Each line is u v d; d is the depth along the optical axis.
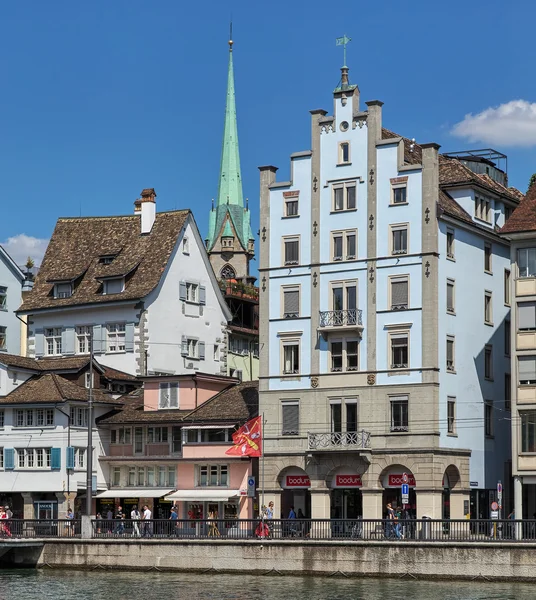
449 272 83.38
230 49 187.00
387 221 83.19
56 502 89.75
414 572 68.00
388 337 82.31
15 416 91.25
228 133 187.38
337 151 85.50
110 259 102.38
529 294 78.94
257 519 73.00
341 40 86.31
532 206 80.38
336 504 83.06
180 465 88.69
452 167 88.38
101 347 99.00
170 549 74.44
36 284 103.75
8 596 64.75
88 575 73.81
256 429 83.44
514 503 81.06
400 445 80.81
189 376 90.44
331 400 83.69
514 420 78.56
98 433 91.50
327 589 65.00
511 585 64.88
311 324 85.00
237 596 63.03
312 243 85.75
